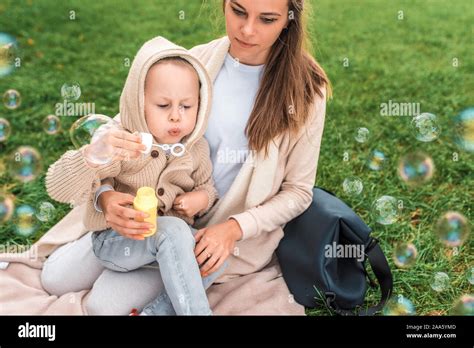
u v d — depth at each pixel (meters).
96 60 3.81
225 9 1.98
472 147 2.65
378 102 3.40
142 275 1.97
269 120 2.03
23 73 3.56
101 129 1.83
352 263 2.12
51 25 4.18
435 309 2.14
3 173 2.74
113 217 1.83
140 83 1.85
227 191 2.14
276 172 2.11
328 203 2.13
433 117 2.31
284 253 2.14
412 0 4.95
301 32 2.02
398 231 2.47
